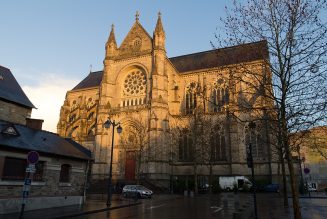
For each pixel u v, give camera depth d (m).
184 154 63.81
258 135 25.41
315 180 86.62
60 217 20.56
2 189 22.16
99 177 60.25
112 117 64.31
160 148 57.56
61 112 81.62
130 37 70.69
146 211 25.83
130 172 59.41
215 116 62.28
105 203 31.84
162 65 63.38
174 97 67.62
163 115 60.12
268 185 54.25
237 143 58.72
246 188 55.31
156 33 64.94
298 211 17.22
